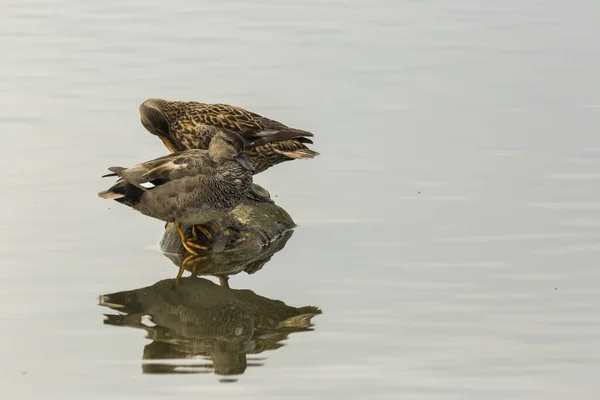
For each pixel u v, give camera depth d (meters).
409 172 18.12
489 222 16.00
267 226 15.84
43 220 16.30
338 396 11.17
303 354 12.21
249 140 16.73
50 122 20.19
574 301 13.41
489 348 12.25
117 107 20.95
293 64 23.41
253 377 11.62
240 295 13.98
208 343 12.57
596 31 25.44
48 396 11.20
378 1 28.55
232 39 25.20
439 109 20.88
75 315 13.28
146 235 16.09
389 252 15.12
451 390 11.30
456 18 26.75
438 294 13.69
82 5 28.22
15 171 18.02
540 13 27.03
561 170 17.89
